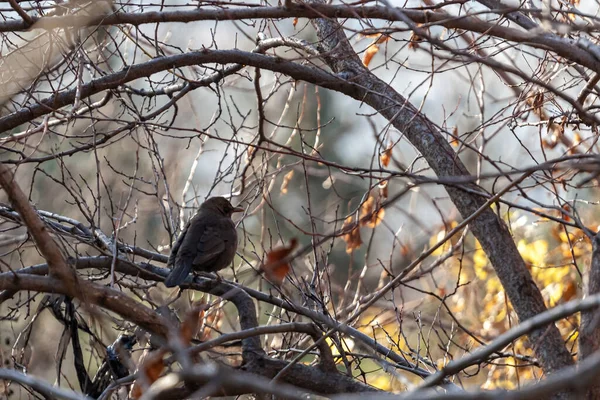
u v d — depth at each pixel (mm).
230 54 12156
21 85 12117
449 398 5121
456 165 11320
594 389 8273
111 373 9297
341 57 12398
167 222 13305
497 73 12695
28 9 10805
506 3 10539
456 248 14109
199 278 11758
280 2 11570
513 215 17438
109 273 11500
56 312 10453
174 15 11008
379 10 10391
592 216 16641
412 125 12031
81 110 13516
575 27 9164
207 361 10117
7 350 13289
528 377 14898
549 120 11711
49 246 7871
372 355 10250
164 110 12289
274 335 14336
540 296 10406
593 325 7637
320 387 9133
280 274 6434
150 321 8305
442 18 10172
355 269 26016
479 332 16578
